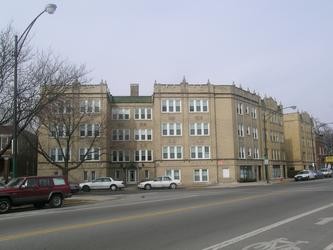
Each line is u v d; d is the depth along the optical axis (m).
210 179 65.75
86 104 62.06
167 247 10.45
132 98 69.31
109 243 11.08
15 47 24.89
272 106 84.19
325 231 12.49
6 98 27.17
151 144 68.38
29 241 11.48
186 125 66.62
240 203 21.98
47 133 60.62
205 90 67.69
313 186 39.50
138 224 14.53
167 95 66.81
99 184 52.38
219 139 67.06
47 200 24.73
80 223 15.13
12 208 25.47
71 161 62.59
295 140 101.81
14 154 25.88
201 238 11.64
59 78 32.56
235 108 69.00
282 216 16.14
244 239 11.32
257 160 74.00
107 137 63.94
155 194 36.22
